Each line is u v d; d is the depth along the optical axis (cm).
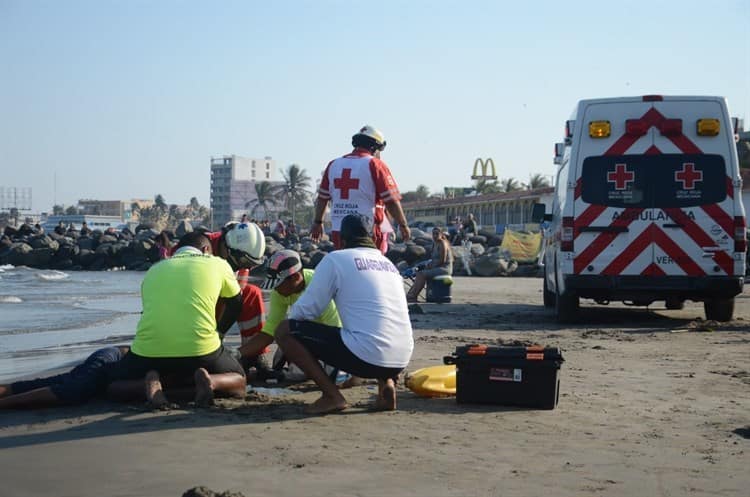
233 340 1070
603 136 1219
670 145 1206
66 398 625
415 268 1803
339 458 488
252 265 748
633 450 511
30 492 423
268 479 444
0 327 1295
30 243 4619
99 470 461
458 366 649
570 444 525
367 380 763
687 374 801
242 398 668
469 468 468
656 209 1205
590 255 1220
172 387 657
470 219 4369
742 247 1191
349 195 827
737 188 1198
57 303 1833
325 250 4025
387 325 613
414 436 544
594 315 1471
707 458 494
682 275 1202
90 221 13175
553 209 1475
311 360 610
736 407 645
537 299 1892
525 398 636
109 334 1205
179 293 646
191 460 482
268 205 16562
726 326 1245
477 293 2109
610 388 725
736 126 1210
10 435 541
